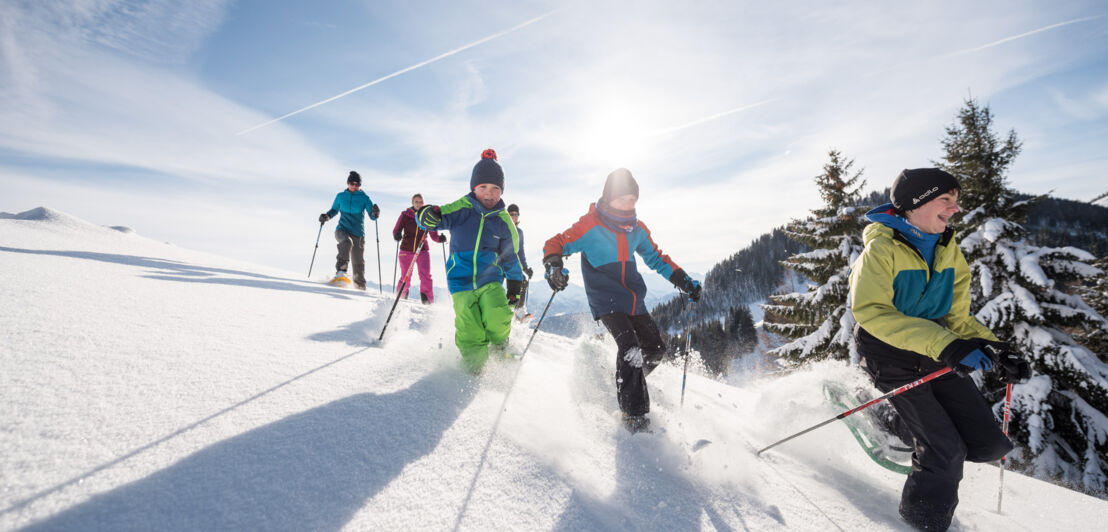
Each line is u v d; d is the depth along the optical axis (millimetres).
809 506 1885
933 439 1867
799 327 16609
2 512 1014
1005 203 13656
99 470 1220
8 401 1438
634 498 1703
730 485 1940
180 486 1230
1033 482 2535
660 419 2604
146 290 3473
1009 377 1759
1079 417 11055
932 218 2059
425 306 5574
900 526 1851
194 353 2174
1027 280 11469
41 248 4742
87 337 2115
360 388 2104
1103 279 11430
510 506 1485
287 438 1561
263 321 3139
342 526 1228
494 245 3096
